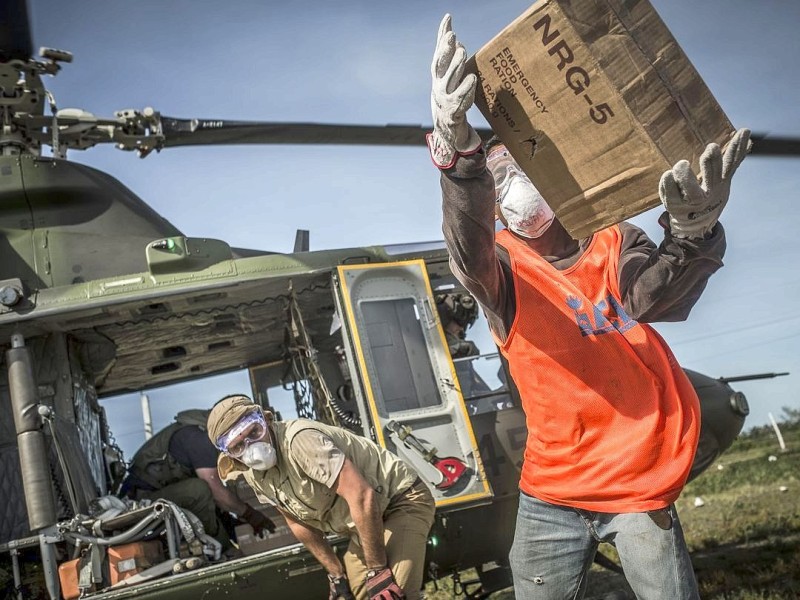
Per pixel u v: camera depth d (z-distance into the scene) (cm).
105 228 541
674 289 214
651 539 227
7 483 478
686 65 192
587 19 190
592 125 196
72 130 596
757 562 589
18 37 531
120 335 548
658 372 240
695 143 192
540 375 243
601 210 206
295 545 427
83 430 524
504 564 554
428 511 354
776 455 1339
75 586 417
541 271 247
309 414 606
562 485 243
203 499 500
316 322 582
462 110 190
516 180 248
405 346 486
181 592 412
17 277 509
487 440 490
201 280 479
